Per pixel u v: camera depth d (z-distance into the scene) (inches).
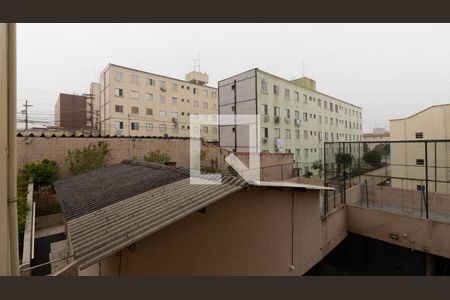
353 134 1617.9
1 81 107.3
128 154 622.5
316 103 1264.8
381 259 372.5
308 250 294.5
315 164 969.5
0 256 98.1
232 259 206.4
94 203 206.5
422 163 665.6
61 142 528.7
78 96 1513.3
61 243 344.8
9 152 121.6
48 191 441.1
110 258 157.8
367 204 415.5
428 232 311.9
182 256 175.5
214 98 1608.0
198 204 159.3
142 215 154.5
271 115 997.2
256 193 228.5
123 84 1202.6
